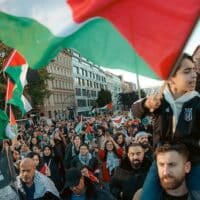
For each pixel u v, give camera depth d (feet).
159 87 10.02
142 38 9.95
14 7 10.97
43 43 10.85
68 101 317.42
